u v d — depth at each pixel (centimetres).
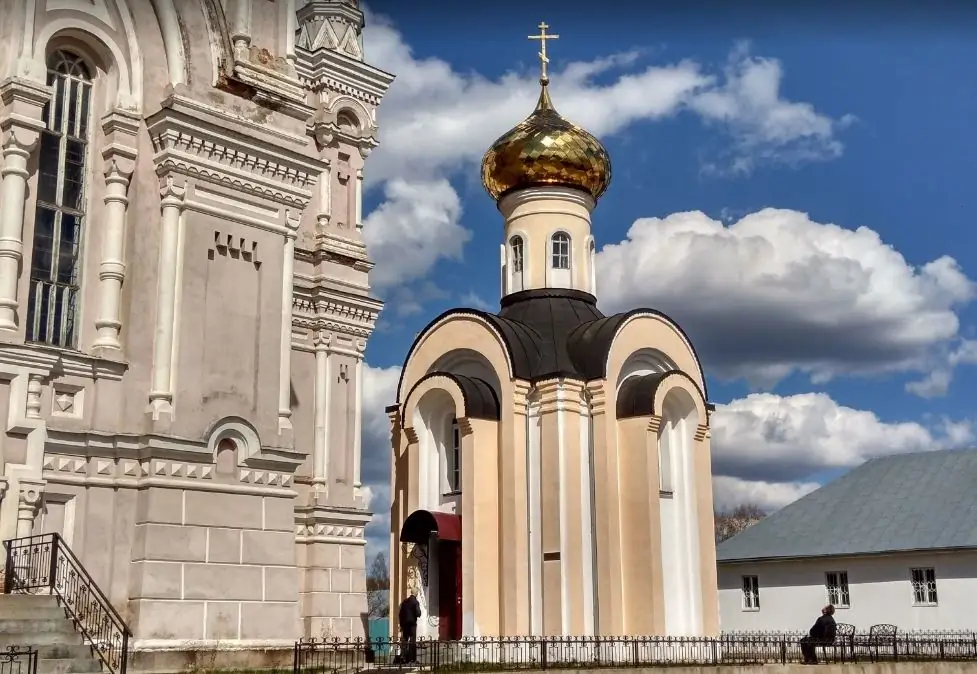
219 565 2339
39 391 2195
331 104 3716
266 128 2573
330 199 3659
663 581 3303
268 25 2686
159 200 2431
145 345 2362
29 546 2081
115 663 2105
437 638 3297
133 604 2212
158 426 2298
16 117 2239
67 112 2394
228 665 2294
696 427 3466
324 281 3538
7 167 2231
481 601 3167
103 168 2409
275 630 2403
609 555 3155
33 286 2292
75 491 2227
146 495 2267
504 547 3192
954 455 4850
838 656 3434
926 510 4509
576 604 3091
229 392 2436
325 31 3794
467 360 3531
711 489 3488
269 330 2534
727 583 4856
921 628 4216
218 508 2364
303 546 3344
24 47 2280
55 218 2344
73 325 2339
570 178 3734
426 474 3456
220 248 2484
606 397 3275
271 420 2498
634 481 3250
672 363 3572
